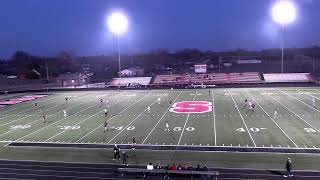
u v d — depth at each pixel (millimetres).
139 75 107438
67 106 61062
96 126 44188
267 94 67938
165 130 40875
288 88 76562
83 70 154125
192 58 194375
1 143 38094
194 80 92188
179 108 55000
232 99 62594
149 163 29062
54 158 32500
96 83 97938
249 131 39031
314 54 177750
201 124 43344
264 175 26781
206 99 63656
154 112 52375
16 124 47469
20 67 165125
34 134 41344
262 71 120312
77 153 33688
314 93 67438
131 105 59594
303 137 35938
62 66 173500
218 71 120250
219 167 28625
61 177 28016
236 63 150625
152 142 36188
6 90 87062
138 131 40938
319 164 28422
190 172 26672
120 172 28312
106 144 36094
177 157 31453
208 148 33500
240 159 30250
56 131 42344
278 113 48500
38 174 28812
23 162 31703
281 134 37312
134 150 33719
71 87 89438
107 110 55312
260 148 32844
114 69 150250
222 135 37750
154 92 76875
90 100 67562
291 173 26578
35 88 90562
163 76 96812
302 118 44906
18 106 63281
